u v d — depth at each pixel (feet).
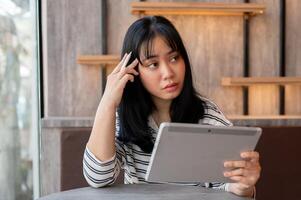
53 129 7.29
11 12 7.74
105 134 3.64
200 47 7.88
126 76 3.72
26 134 7.87
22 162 7.87
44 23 7.72
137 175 4.12
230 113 7.95
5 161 7.84
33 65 7.82
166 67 3.72
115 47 7.77
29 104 7.85
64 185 6.64
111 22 7.75
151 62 3.75
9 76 7.80
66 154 6.66
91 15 7.66
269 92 8.02
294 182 6.93
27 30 7.79
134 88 3.98
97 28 7.68
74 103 7.69
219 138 3.09
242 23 7.93
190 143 3.07
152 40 3.70
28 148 7.87
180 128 2.98
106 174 3.66
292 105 8.04
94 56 7.32
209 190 3.67
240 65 7.95
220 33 7.89
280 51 7.93
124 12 7.76
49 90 7.62
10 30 7.76
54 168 7.36
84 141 6.69
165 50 3.72
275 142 6.89
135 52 3.78
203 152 3.15
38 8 7.72
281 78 7.54
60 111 7.67
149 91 3.85
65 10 7.61
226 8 7.42
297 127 6.98
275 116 7.70
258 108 8.01
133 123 4.00
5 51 7.77
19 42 7.78
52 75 7.63
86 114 7.72
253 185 3.41
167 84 3.72
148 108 4.04
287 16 8.01
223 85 7.82
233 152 3.23
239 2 7.90
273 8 7.93
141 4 7.20
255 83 7.49
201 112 4.13
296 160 6.94
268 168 6.87
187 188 3.74
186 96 4.02
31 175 7.87
